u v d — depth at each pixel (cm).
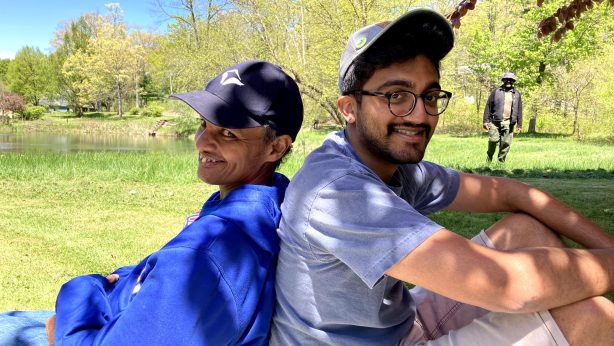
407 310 158
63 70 6056
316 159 149
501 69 2722
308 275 143
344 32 1806
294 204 145
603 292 134
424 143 151
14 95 5544
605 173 905
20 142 3003
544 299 127
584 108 2347
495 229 176
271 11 1969
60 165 927
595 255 134
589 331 133
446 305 173
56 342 155
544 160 1161
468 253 125
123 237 487
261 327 150
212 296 138
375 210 131
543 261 128
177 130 3806
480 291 124
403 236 127
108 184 781
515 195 189
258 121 162
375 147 150
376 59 143
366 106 148
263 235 151
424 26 141
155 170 888
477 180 197
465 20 2814
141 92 6512
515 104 1092
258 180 171
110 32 6034
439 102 151
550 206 182
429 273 125
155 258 147
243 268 143
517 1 2625
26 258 418
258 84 164
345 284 138
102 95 6031
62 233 496
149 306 136
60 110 7788
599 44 2528
